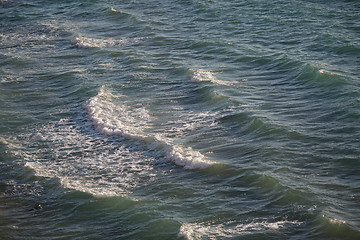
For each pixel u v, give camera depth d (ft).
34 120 90.89
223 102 92.48
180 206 61.98
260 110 88.12
